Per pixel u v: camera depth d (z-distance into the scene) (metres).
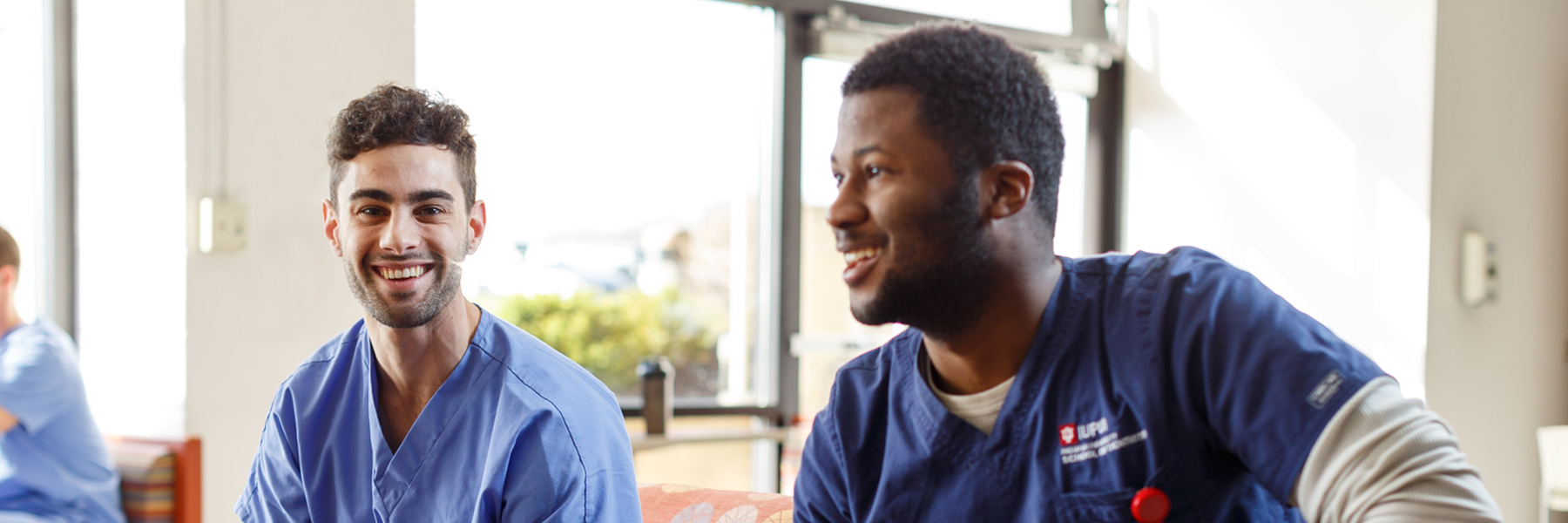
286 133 2.48
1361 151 3.14
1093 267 0.85
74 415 2.30
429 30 2.72
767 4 3.19
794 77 3.26
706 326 3.19
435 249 1.20
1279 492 0.71
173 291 2.38
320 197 2.54
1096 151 3.86
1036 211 0.78
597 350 2.98
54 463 2.26
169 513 2.37
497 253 2.81
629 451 1.31
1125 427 0.78
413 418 1.28
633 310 3.05
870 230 0.76
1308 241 3.29
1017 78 0.76
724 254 3.22
